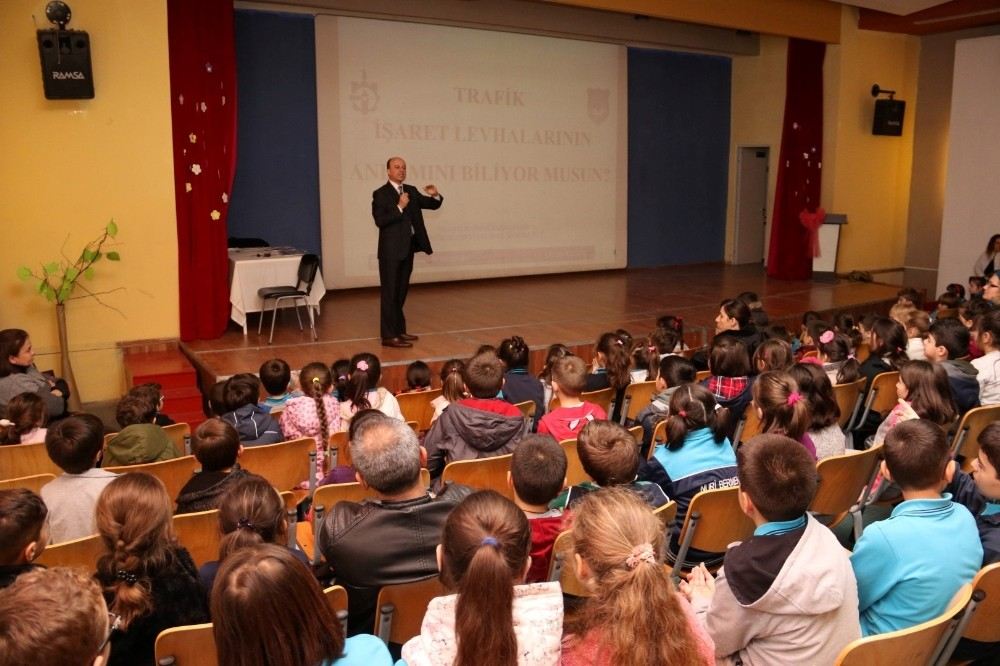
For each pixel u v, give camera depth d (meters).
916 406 3.54
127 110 6.85
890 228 12.96
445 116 10.52
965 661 2.16
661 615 1.41
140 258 7.05
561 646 1.52
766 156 13.48
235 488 2.03
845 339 5.01
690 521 2.70
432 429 3.54
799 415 3.06
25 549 1.88
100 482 2.85
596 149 11.82
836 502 3.24
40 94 6.55
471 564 1.40
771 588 1.75
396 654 2.18
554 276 11.72
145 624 1.87
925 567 2.06
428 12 9.93
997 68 10.51
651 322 8.20
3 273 6.62
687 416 2.93
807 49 11.64
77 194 6.77
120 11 6.72
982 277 8.16
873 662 1.76
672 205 12.88
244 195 9.51
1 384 4.79
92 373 7.02
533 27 10.68
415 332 7.72
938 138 12.62
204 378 6.52
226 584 1.32
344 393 4.31
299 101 9.67
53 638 1.12
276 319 8.38
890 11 11.20
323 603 1.39
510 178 11.13
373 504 2.11
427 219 10.61
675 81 12.57
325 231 9.94
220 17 7.27
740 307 5.49
